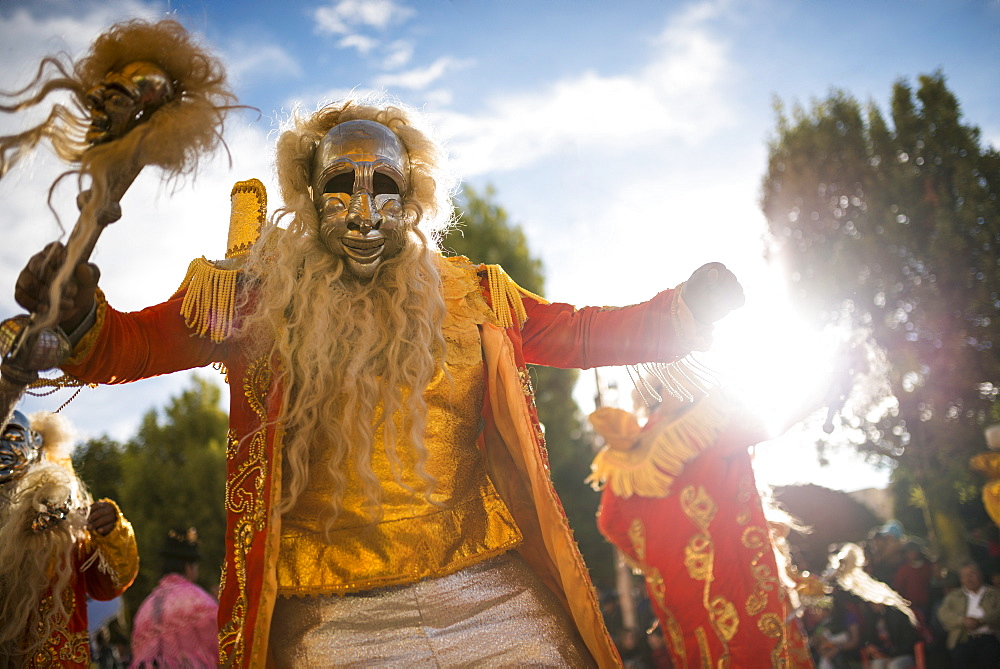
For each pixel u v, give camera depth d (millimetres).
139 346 1941
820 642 6625
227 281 2125
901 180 13172
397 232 2139
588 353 2277
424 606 1997
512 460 2281
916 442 12367
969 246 12930
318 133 2406
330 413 2035
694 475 3811
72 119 1764
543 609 2121
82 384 1916
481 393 2225
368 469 1987
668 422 3920
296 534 2035
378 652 1954
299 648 1969
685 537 3785
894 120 13406
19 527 3023
